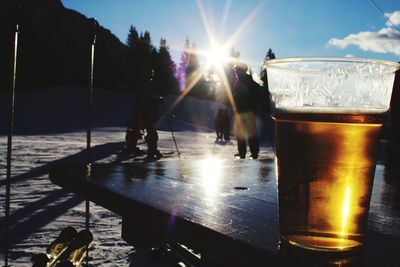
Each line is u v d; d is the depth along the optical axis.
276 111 0.56
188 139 23.19
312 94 0.52
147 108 10.83
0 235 3.29
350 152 0.51
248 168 1.74
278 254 0.53
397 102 3.50
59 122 33.22
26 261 2.73
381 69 0.52
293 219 0.54
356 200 0.52
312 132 0.51
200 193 1.05
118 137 20.58
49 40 57.06
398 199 1.10
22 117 32.66
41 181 6.14
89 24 1.72
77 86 53.62
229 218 0.77
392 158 2.47
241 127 7.54
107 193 1.08
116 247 3.04
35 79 48.62
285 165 0.54
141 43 68.88
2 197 4.87
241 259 0.59
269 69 0.59
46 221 3.77
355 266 0.50
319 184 0.52
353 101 0.51
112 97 52.09
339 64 0.52
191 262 2.18
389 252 0.58
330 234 0.52
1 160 9.12
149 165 1.72
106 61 62.47
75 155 10.74
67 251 1.48
